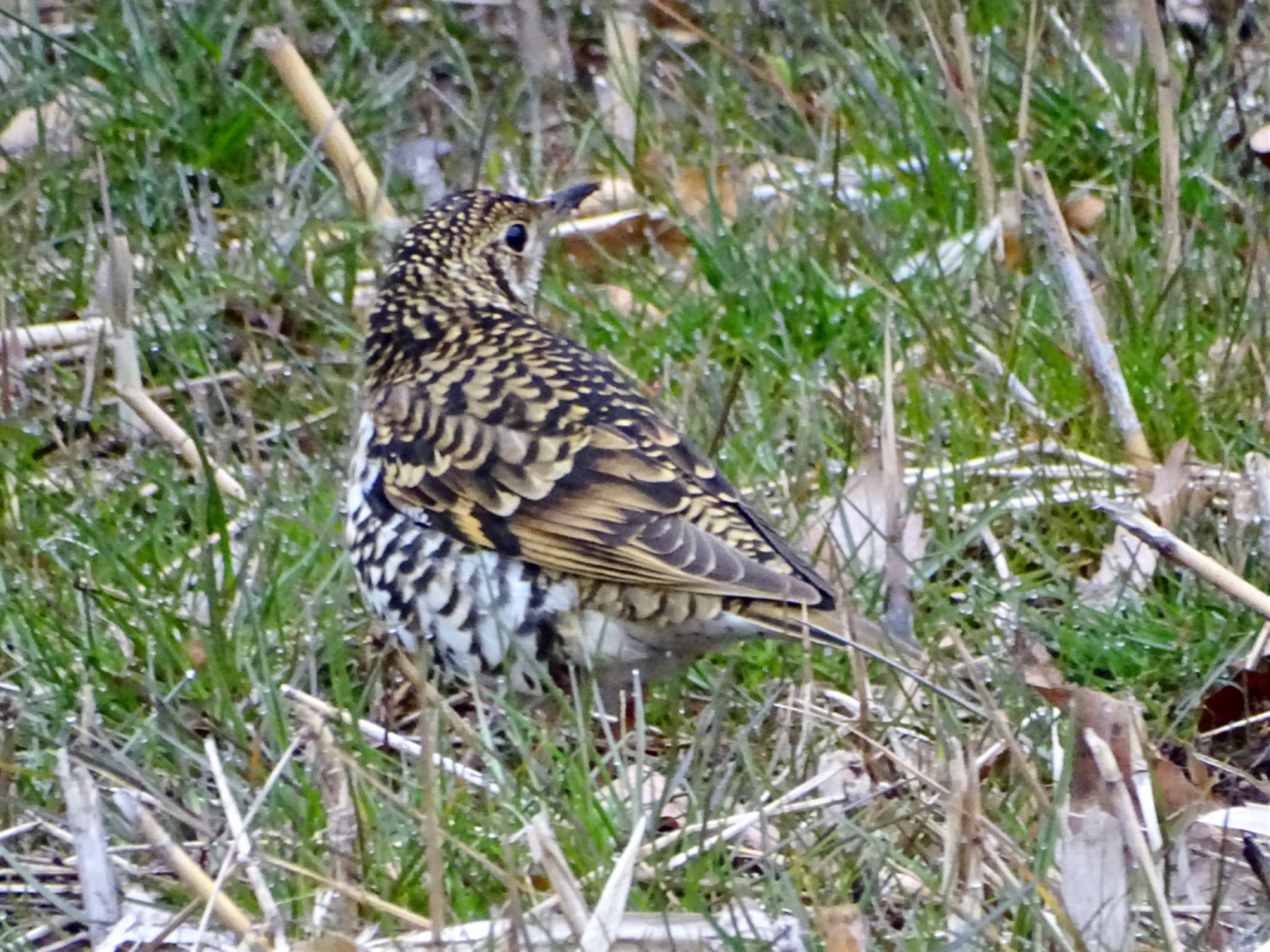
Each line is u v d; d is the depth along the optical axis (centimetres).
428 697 891
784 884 802
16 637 1007
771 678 1019
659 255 1378
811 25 1609
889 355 1019
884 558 1088
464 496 949
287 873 827
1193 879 867
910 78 1439
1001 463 1150
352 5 1644
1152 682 1029
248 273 1336
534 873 832
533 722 962
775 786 909
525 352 998
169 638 996
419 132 1556
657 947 768
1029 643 998
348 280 1330
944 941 779
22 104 1495
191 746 930
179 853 771
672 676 969
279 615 1020
